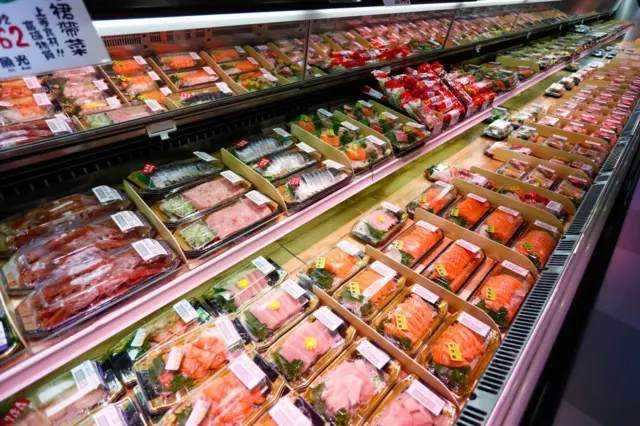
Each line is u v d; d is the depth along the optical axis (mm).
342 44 3508
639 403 2570
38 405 1460
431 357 1789
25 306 1438
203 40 2852
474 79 3891
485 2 3670
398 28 4113
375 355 1755
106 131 1901
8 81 2166
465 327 1890
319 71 2893
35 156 1745
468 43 4234
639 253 3594
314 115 2961
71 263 1623
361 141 2707
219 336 1728
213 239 1866
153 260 1685
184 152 2404
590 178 2971
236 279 2051
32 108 2062
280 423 1491
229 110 2383
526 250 2299
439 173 3023
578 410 2465
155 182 2129
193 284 1728
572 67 6016
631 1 9977
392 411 1596
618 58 6457
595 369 2701
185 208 2055
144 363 1627
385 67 3246
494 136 3793
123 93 2398
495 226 2465
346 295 1986
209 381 1591
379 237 2391
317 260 2166
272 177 2336
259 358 1686
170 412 1483
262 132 2770
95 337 1455
